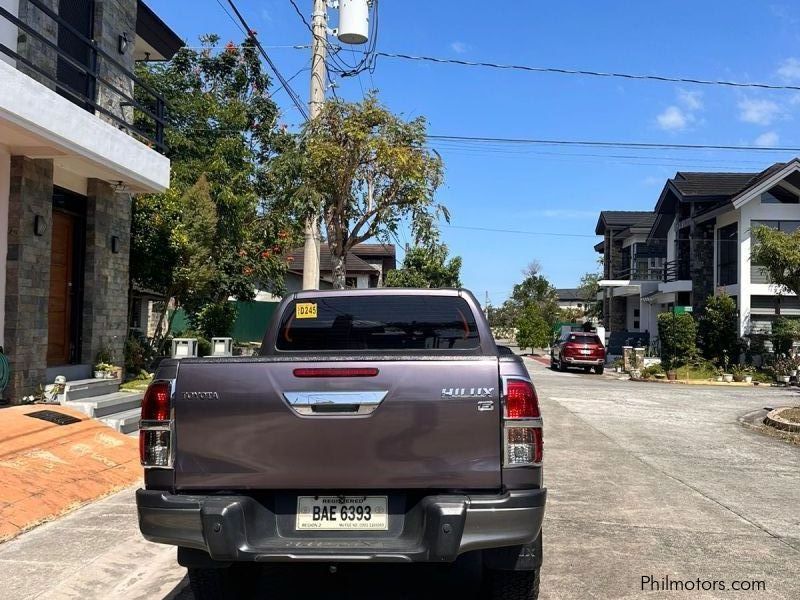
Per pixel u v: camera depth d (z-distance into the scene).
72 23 11.52
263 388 3.75
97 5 11.98
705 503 7.31
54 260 10.98
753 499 7.54
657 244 39.88
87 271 11.50
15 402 9.39
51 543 5.66
